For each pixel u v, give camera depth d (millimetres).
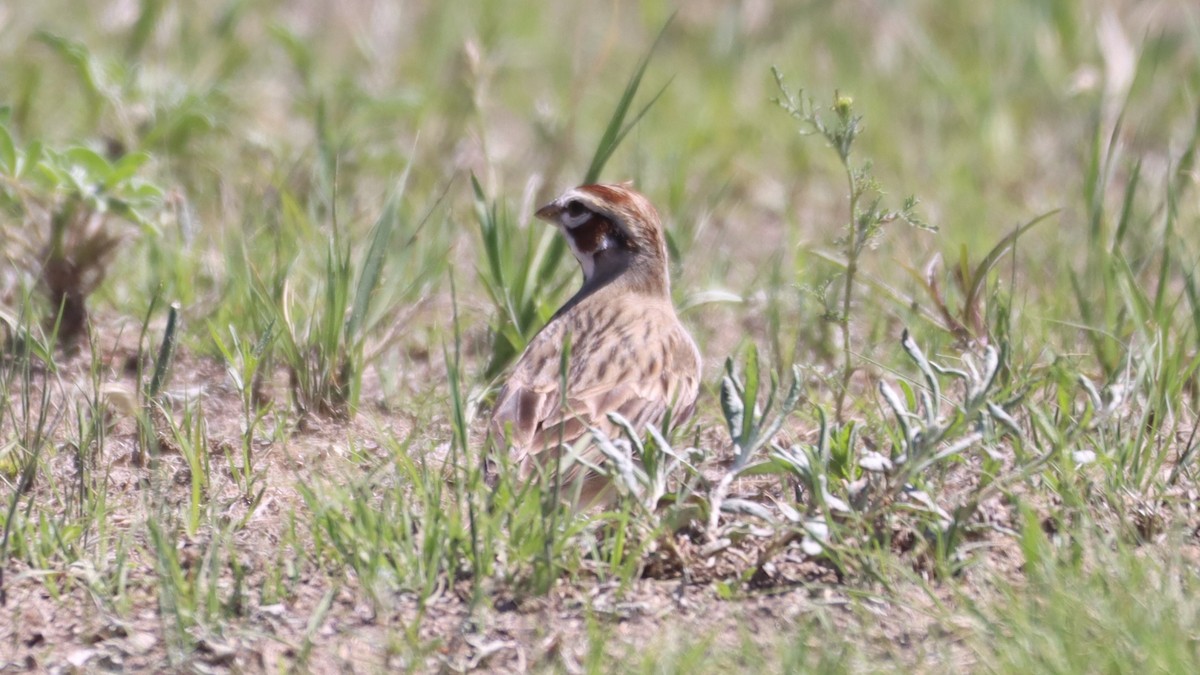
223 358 11594
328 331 10922
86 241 11828
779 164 17328
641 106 18688
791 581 8352
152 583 8250
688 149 17188
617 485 8445
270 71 19125
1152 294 13109
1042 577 7965
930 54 19656
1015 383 10148
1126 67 17469
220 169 15328
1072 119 18469
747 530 8461
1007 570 8445
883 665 7504
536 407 9539
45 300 11914
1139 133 16938
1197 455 9703
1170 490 9234
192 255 13180
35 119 16234
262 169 15164
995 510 8906
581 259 11258
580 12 22422
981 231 14898
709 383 11547
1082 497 8883
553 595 8117
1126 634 7410
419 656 7594
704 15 22047
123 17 18531
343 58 19938
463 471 9086
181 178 15180
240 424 10641
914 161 17516
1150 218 13695
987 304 11109
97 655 7688
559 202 11281
